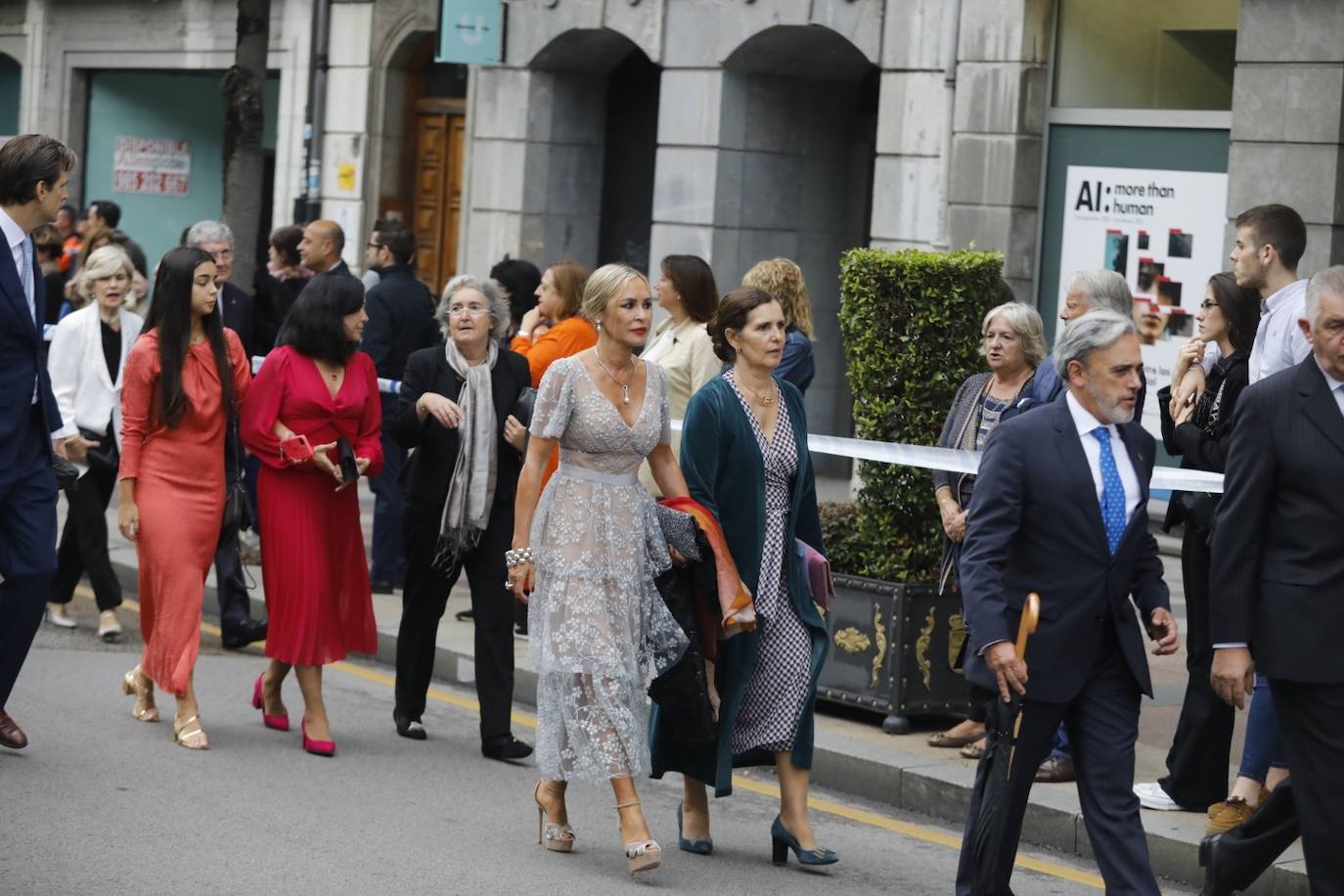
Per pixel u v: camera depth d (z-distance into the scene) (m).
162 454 18.52
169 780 17.11
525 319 23.78
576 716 15.02
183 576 18.42
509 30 40.19
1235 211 28.52
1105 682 13.00
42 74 56.25
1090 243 31.30
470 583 18.80
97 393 22.88
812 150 37.81
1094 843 12.84
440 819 16.36
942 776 17.55
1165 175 30.31
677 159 37.06
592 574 15.07
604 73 40.97
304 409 18.33
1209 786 16.31
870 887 15.03
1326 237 27.53
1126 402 12.87
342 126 45.00
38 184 16.38
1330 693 12.77
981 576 12.87
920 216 33.19
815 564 15.38
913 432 19.34
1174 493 16.59
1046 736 12.95
